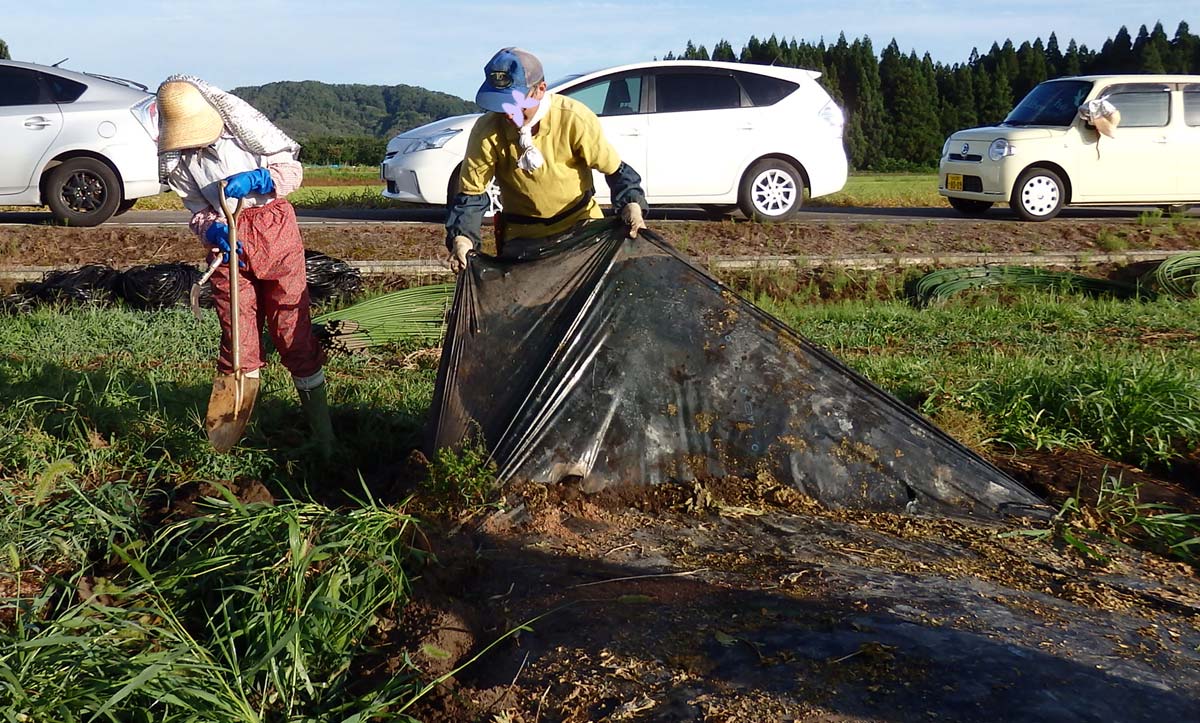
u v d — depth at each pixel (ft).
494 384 15.17
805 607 11.40
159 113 14.48
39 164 37.09
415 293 28.12
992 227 42.34
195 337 24.71
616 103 40.19
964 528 14.82
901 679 9.82
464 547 12.84
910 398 20.66
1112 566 13.75
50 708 9.49
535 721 9.62
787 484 15.33
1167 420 18.57
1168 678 10.32
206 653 10.60
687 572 12.44
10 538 12.98
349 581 11.46
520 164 14.80
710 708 9.46
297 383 16.05
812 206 59.16
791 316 30.55
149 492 14.75
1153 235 41.68
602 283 15.34
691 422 15.37
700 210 46.78
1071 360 22.90
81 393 18.69
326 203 53.47
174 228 37.04
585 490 14.82
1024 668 10.09
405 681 10.42
